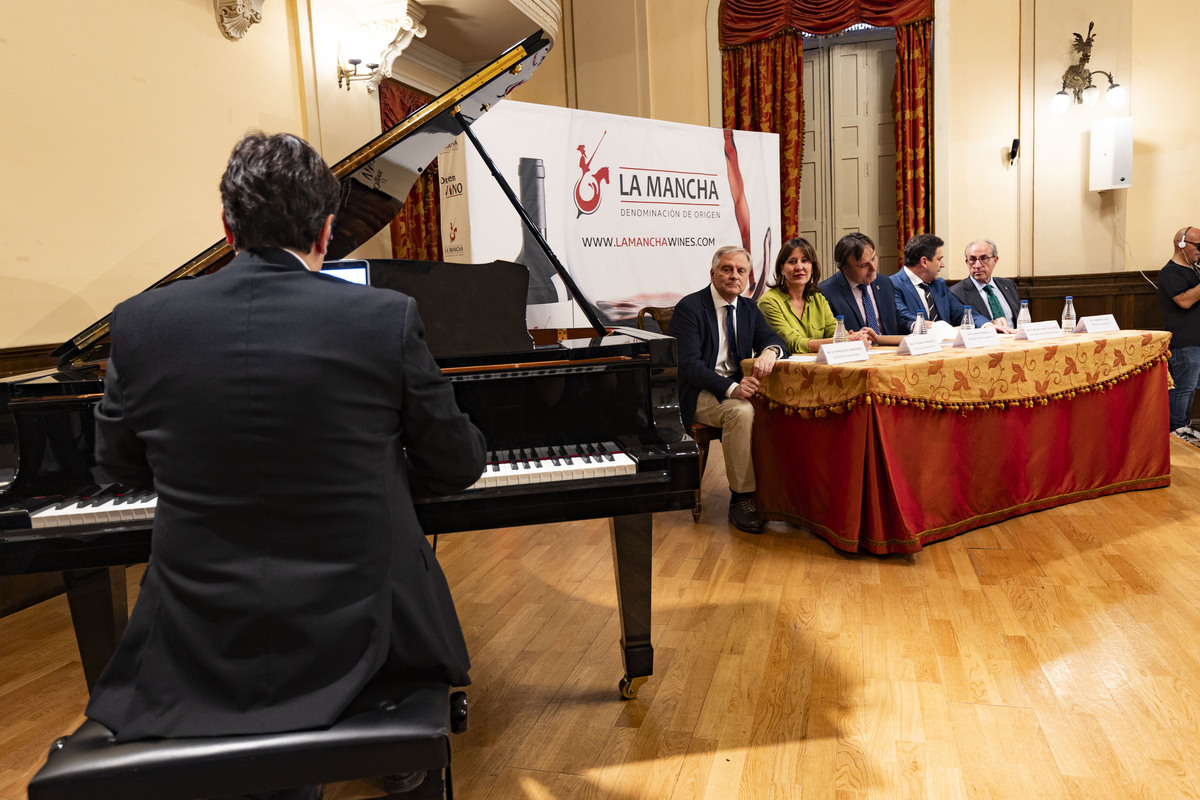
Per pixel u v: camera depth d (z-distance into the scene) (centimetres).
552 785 167
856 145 663
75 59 322
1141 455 364
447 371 169
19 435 155
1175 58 588
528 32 615
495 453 172
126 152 347
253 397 106
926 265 420
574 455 176
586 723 191
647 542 191
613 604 267
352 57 502
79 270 326
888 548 292
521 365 172
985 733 179
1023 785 160
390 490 117
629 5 654
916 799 158
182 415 108
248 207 113
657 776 169
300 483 109
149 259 360
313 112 480
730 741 181
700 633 238
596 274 471
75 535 145
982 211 627
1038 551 295
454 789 166
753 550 312
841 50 658
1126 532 310
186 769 104
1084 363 340
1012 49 611
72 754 106
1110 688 196
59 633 267
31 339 306
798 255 377
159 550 112
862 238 380
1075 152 605
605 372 177
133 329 112
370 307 114
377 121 555
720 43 646
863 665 214
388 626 116
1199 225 596
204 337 108
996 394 315
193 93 385
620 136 473
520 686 212
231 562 110
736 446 336
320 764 107
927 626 236
